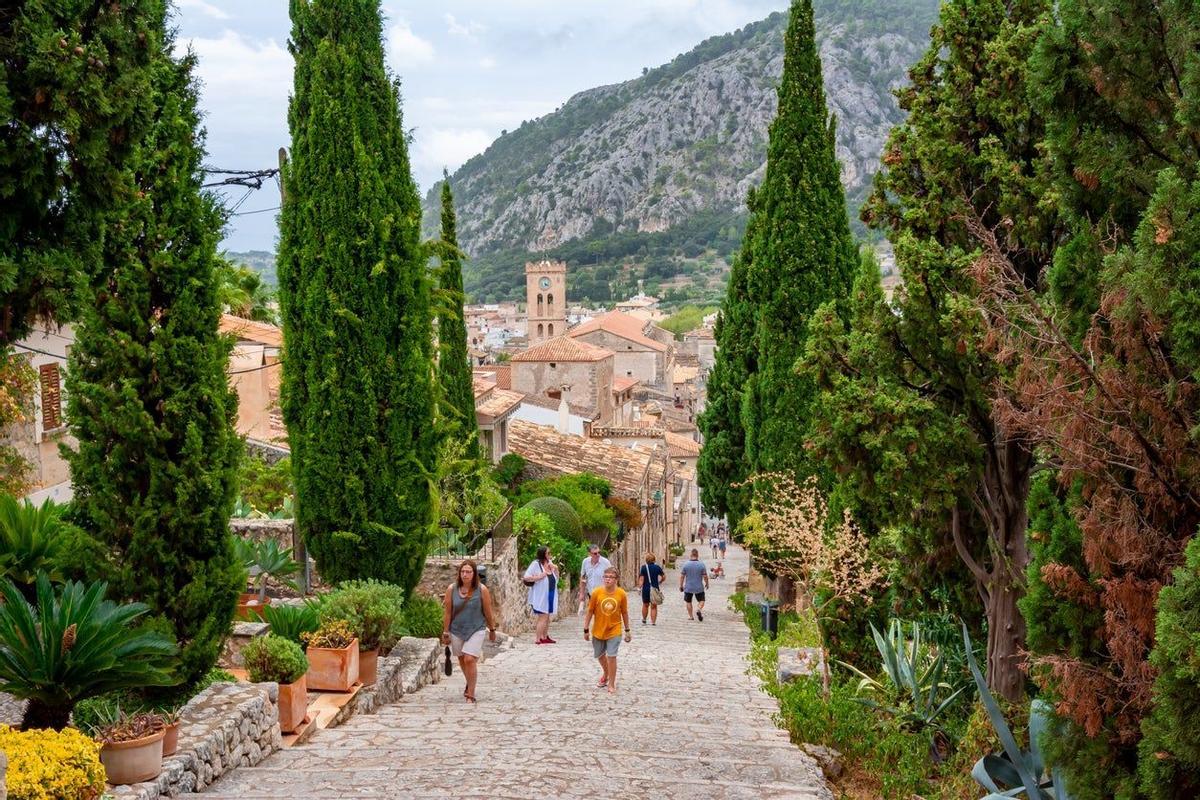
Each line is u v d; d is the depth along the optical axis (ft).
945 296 33.24
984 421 34.17
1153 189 23.36
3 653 24.75
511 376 233.55
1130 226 24.61
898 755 34.35
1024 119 33.68
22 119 20.43
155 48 23.30
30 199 21.35
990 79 33.86
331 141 50.03
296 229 51.01
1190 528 21.94
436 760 30.22
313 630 39.73
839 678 42.70
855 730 36.17
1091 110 24.23
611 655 45.88
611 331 337.72
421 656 48.08
